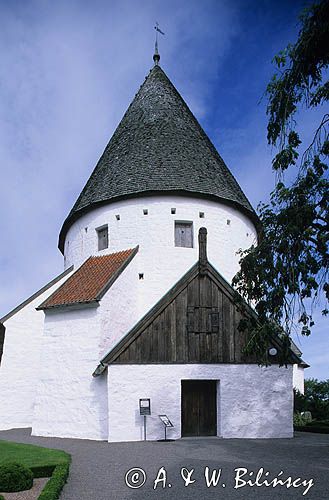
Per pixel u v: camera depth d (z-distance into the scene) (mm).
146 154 23219
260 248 14008
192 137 24719
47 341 18641
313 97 12133
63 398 17656
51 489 8234
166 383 16766
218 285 18156
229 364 17531
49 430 17703
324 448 14281
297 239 12836
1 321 21859
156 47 28516
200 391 17391
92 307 17828
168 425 15883
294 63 12453
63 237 26766
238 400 17312
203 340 17531
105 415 16500
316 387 37906
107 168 23938
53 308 18578
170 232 21609
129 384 16422
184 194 22016
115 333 18422
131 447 14336
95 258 22203
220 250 22266
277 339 17812
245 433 17109
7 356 21719
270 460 11961
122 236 21875
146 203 21922
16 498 8422
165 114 25156
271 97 12750
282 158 12484
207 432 17125
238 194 24156
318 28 11930
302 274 12766
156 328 17156
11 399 21438
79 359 17641
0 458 11492
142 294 20859
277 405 17547
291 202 12844
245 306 17562
